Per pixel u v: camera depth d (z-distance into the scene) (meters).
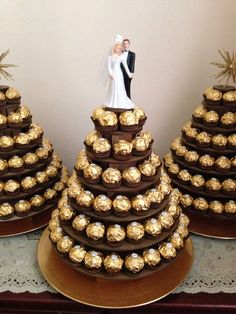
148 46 1.24
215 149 1.03
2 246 1.08
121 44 0.80
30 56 1.26
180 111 1.33
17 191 1.04
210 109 1.03
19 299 0.90
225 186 1.03
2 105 0.99
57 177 1.16
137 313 0.92
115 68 0.80
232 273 0.97
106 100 0.84
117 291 0.89
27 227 1.12
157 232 0.85
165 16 1.20
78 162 0.89
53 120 1.37
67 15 1.21
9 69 1.28
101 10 1.20
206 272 0.97
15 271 0.98
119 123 0.81
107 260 0.84
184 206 1.09
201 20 1.20
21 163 1.03
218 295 0.91
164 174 0.97
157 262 0.85
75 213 0.91
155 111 1.34
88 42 1.24
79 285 0.90
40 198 1.10
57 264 0.98
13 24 1.22
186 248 1.04
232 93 1.00
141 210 0.83
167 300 0.90
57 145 1.41
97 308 0.91
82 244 0.88
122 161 0.81
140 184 0.83
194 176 1.07
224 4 1.18
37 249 1.04
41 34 1.23
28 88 1.31
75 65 1.27
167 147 1.39
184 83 1.29
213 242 1.09
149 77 1.29
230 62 1.06
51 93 1.32
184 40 1.23
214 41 1.23
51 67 1.28
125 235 0.85
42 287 0.93
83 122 1.37
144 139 0.84
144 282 0.91
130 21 1.21
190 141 1.08
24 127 1.05
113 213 0.84
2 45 1.25
